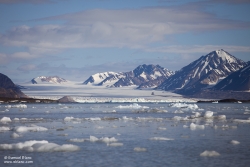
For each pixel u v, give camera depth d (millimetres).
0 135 53062
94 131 59000
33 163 34906
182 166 34000
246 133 55594
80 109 162125
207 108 172875
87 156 37781
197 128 62812
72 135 53969
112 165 34312
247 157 37594
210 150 41344
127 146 43562
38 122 78062
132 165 34344
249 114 114875
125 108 175750
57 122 77750
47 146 40781
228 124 70938
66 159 36406
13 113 124750
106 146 43438
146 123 74000
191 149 41906
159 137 49812
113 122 76938
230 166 34062
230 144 45250
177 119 84750
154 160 36312
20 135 53312
